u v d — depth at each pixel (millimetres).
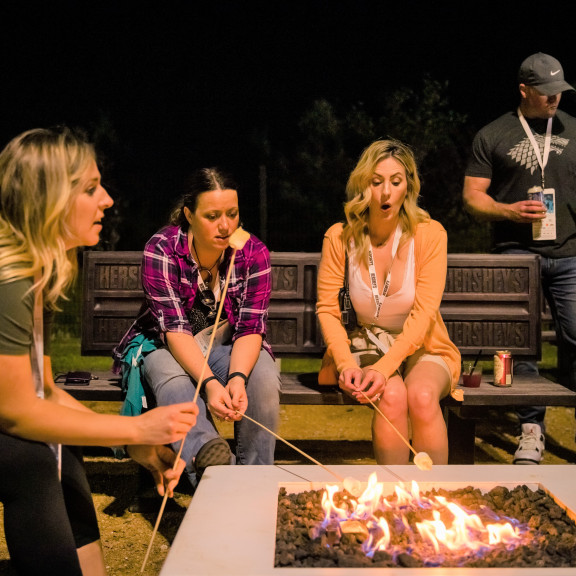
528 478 2900
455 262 4715
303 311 4680
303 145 14320
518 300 4719
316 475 2934
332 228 4062
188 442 3402
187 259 3732
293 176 13953
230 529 2457
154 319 3748
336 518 2658
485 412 4090
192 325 3854
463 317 4719
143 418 2369
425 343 3975
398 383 3648
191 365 3594
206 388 3490
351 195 3916
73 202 2318
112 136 14648
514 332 4730
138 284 4676
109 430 2320
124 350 3914
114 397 4070
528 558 2338
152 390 3727
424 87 14102
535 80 4652
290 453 5066
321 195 13781
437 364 3857
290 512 2652
